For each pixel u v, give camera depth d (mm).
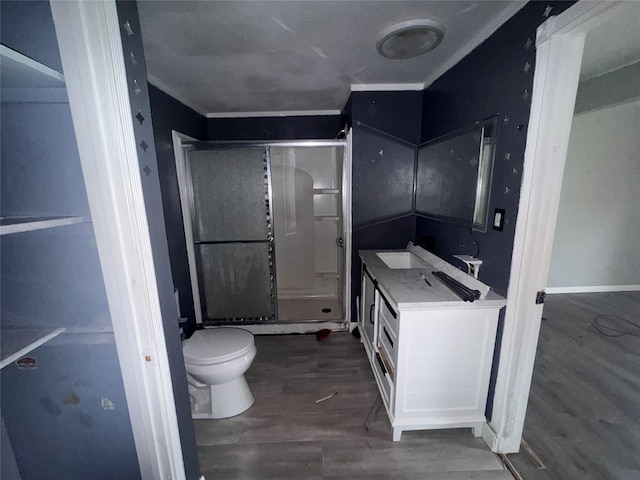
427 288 1528
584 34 1025
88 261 893
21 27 770
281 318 2863
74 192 854
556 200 1174
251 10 1216
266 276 2645
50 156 838
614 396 1801
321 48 1571
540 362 2148
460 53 1672
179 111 2326
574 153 3221
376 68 1889
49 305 922
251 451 1502
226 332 1865
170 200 2174
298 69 1847
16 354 765
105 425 1047
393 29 1357
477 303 1336
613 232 3402
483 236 1515
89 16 739
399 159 2371
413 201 2432
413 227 2496
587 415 1653
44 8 759
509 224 1310
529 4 1163
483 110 1489
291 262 3355
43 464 1082
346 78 2047
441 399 1496
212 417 1711
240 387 1783
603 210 3355
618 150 3223
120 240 859
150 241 924
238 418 1717
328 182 3234
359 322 2604
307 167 3191
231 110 2791
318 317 2885
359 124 2301
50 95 800
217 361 1609
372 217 2473
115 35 782
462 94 1688
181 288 2352
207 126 2900
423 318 1384
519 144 1234
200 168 2432
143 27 1323
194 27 1335
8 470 1023
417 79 2135
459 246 1778
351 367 2201
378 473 1369
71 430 1050
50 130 825
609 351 2293
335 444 1531
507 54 1299
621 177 3283
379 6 1213
